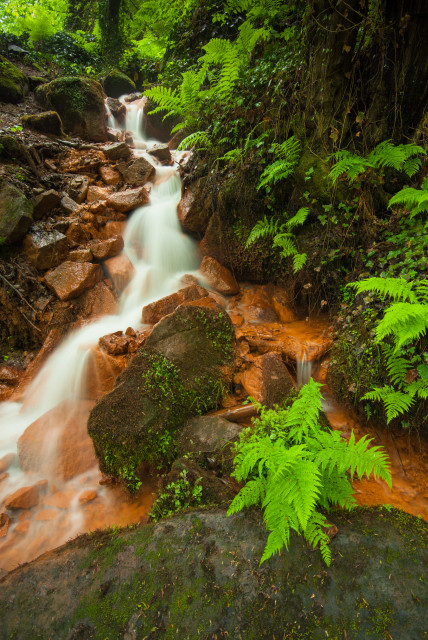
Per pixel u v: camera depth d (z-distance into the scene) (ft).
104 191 22.29
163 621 7.06
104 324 17.35
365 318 12.76
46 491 11.94
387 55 13.43
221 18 24.62
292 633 6.63
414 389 10.25
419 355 10.67
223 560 7.66
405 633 6.43
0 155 20.54
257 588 7.18
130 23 44.98
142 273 19.81
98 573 8.05
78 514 11.10
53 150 24.12
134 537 8.63
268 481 8.23
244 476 8.59
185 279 19.45
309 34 14.89
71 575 8.14
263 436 10.14
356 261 14.70
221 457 10.62
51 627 7.31
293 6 18.15
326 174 15.21
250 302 18.17
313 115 15.52
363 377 12.04
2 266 17.38
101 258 19.15
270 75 17.35
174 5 31.22
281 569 7.38
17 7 37.83
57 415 13.67
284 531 7.04
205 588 7.34
